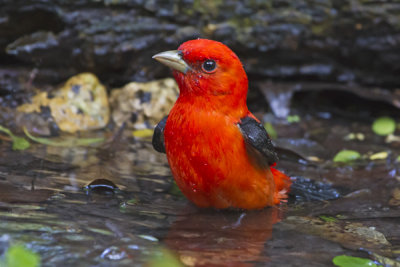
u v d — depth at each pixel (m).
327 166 10.31
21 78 12.92
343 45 14.05
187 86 7.20
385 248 6.42
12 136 10.42
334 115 14.40
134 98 12.65
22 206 6.87
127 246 5.85
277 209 7.88
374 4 13.55
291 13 13.60
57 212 6.79
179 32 13.27
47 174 8.43
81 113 12.11
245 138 7.14
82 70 13.30
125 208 7.31
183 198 8.09
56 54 12.98
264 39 13.72
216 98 7.17
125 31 13.03
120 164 9.47
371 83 14.65
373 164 10.47
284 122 13.49
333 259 5.97
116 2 12.86
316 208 7.97
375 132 12.96
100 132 11.73
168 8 13.12
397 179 9.54
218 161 7.12
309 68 14.39
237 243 6.35
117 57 13.17
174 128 7.27
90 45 12.94
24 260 4.94
